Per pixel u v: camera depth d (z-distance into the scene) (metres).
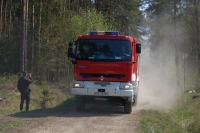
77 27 30.73
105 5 47.44
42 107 19.75
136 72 17.00
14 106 19.06
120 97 15.84
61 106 18.52
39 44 31.52
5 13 36.47
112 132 11.67
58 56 31.06
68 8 37.12
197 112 19.47
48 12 33.94
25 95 17.28
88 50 15.74
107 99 16.23
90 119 14.10
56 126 12.41
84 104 16.52
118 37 15.71
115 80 15.49
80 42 15.88
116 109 17.58
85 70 15.63
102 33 16.00
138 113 16.22
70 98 22.28
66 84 29.67
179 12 44.22
